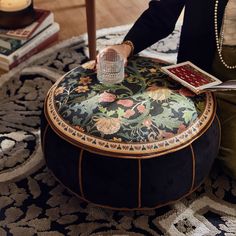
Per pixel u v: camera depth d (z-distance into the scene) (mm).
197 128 1251
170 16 1528
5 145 1615
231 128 1450
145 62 1484
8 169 1525
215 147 1326
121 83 1360
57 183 1474
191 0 1450
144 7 2582
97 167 1205
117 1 2635
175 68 1428
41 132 1373
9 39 2057
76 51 2154
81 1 2625
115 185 1220
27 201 1414
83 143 1211
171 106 1281
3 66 2029
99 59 1438
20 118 1741
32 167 1534
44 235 1310
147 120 1231
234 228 1338
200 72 1427
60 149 1260
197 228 1334
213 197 1432
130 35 1536
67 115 1274
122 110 1259
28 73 1991
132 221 1351
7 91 1887
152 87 1350
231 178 1497
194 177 1280
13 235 1309
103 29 2318
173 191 1265
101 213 1374
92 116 1249
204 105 1319
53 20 2289
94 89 1342
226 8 1410
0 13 2051
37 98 1849
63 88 1374
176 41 2223
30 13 2104
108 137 1200
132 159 1184
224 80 1537
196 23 1473
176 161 1212
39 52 2139
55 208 1392
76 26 2381
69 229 1327
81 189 1274
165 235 1312
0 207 1393
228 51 1466
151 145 1190
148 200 1261
